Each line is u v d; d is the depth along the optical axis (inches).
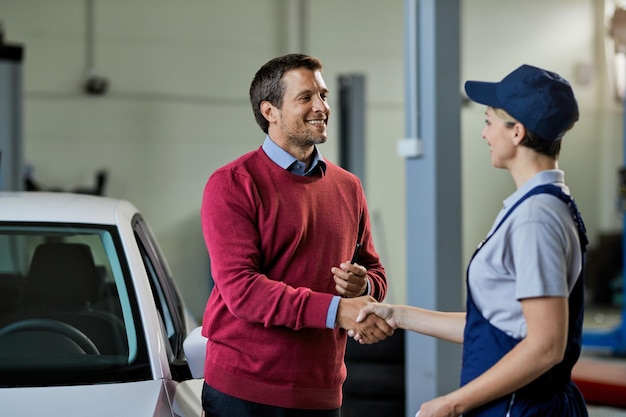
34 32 317.4
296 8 355.9
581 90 412.5
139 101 332.8
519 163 70.8
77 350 92.0
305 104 85.2
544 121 68.4
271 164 86.7
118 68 329.1
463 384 71.2
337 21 363.9
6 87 202.4
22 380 86.8
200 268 344.5
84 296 98.3
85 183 325.4
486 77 393.4
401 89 375.9
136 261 100.3
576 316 69.6
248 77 349.4
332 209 88.7
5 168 202.5
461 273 160.9
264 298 81.2
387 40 372.5
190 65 340.5
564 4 406.3
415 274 162.6
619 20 265.0
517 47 398.3
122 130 330.6
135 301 96.3
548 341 65.2
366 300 81.7
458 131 160.1
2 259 126.7
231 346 85.9
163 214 339.3
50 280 100.2
